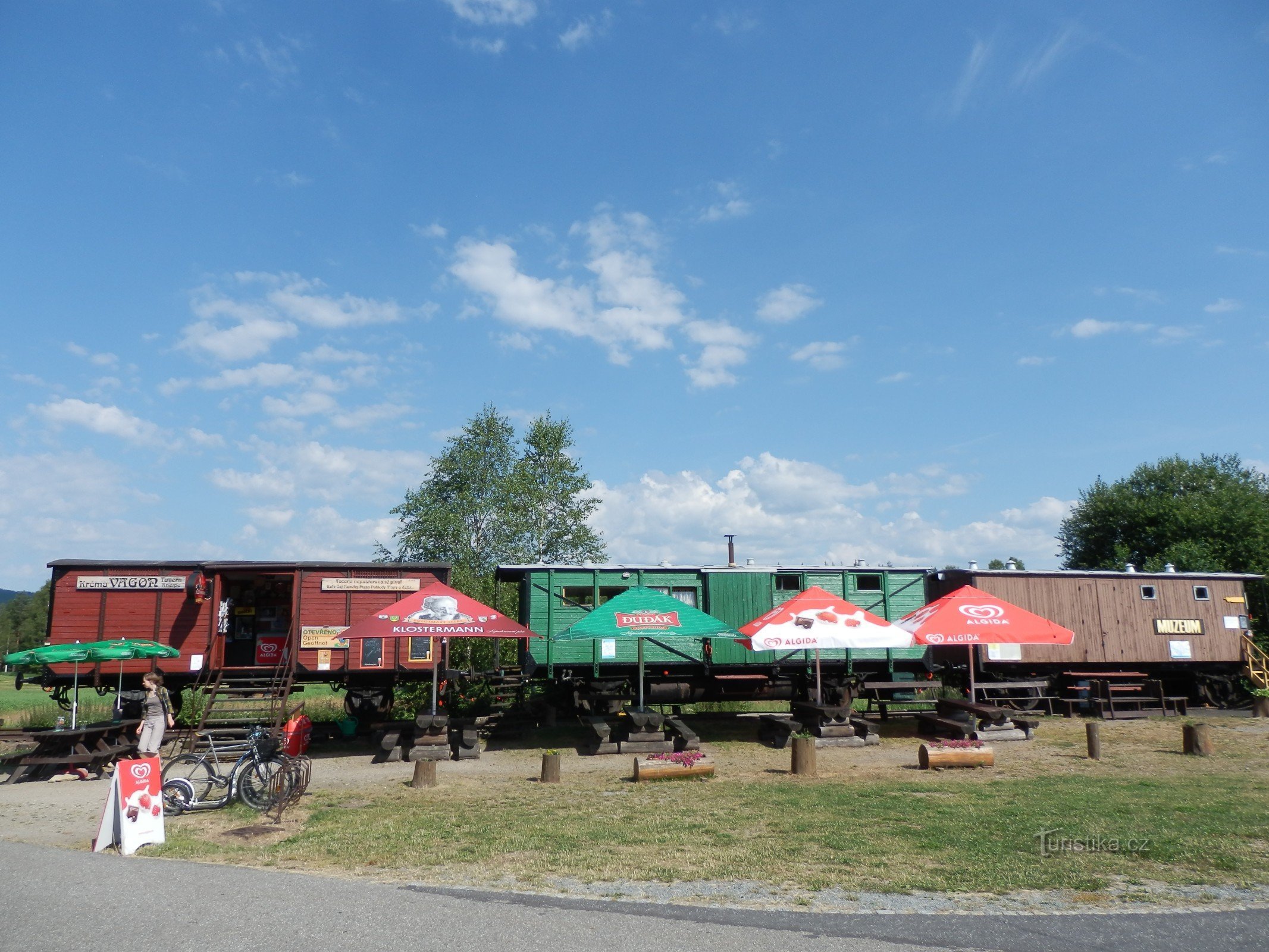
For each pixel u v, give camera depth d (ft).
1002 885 25.02
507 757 56.49
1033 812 35.65
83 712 76.13
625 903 23.44
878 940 20.51
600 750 57.31
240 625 68.59
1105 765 50.34
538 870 26.96
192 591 60.08
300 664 61.00
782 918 22.12
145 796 30.81
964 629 57.11
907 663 70.18
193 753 40.78
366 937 20.33
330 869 27.32
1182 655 83.20
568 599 65.98
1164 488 148.25
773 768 50.72
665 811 37.14
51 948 19.31
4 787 46.37
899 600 70.74
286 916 21.80
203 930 20.68
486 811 37.60
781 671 68.90
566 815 36.40
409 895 23.97
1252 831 31.45
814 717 61.72
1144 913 22.57
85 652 50.65
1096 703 76.64
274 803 37.96
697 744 55.72
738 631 57.77
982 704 74.84
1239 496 132.67
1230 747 57.21
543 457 132.05
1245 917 22.29
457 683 74.64
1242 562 123.75
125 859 28.50
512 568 66.08
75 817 37.83
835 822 34.09
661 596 58.39
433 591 56.80
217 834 33.04
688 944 20.03
